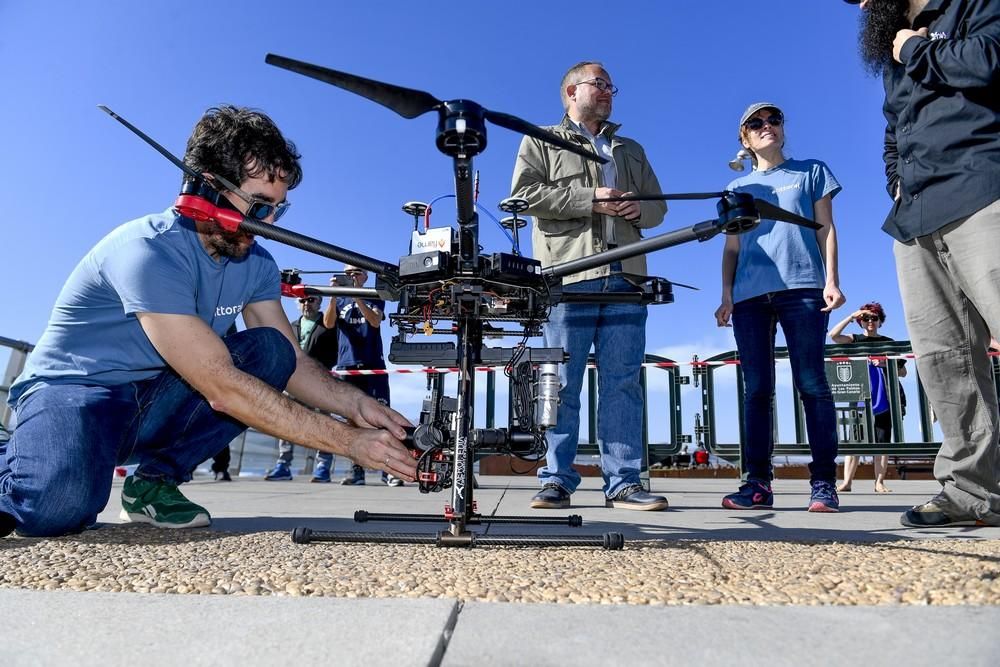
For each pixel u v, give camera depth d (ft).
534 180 10.54
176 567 4.19
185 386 6.86
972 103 6.66
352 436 5.43
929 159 6.97
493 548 5.08
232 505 10.25
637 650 2.53
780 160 10.97
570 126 10.94
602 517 8.56
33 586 3.74
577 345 10.26
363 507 10.08
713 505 10.89
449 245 5.19
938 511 7.33
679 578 3.89
